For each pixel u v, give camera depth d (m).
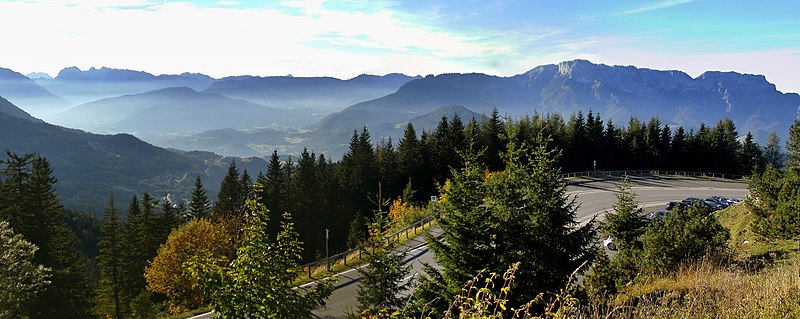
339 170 68.81
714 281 8.02
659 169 79.25
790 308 5.42
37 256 36.34
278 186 63.06
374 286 14.43
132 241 49.00
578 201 44.50
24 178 38.88
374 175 65.19
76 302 38.06
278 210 59.38
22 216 37.72
